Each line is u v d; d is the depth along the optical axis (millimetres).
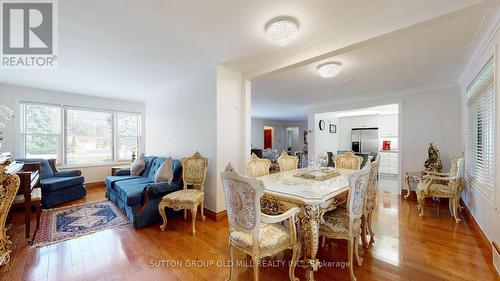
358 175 1702
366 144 7094
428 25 1743
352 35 2100
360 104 5273
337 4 1705
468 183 3166
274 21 1919
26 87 4168
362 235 2219
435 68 3104
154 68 3182
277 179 2473
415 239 2396
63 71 3285
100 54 2668
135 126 5715
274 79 3709
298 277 1759
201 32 2146
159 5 1723
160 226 2754
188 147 3693
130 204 2674
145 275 1784
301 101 5707
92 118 5039
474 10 1548
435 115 4094
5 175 1731
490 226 2182
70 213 3199
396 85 4027
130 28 2070
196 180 3062
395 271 1817
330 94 4828
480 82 2600
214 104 3080
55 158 4422
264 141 11016
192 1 1672
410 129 4383
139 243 2324
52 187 3469
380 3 1691
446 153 3965
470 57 2699
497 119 1977
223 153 3135
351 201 1704
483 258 2000
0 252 1787
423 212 3281
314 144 6371
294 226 1632
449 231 2613
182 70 3271
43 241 2332
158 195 2889
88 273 1804
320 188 2027
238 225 1551
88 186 4887
